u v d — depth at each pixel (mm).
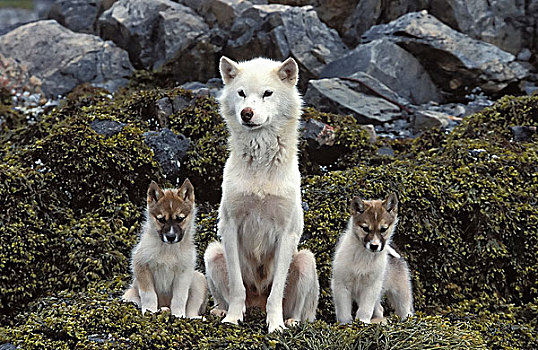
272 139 8797
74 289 10766
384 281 9586
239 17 19391
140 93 14289
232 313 8820
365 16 20344
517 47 19984
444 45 18125
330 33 19469
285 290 9180
